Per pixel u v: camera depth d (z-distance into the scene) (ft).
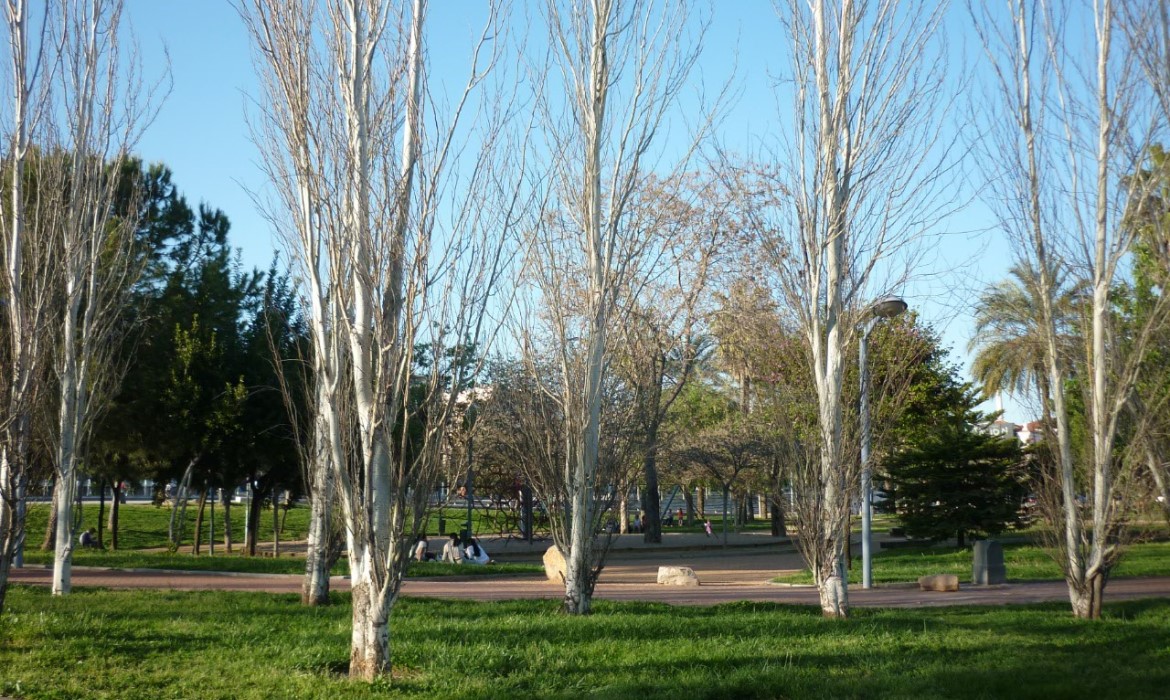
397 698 27.96
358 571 31.53
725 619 44.83
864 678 30.40
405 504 31.32
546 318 49.96
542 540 135.33
